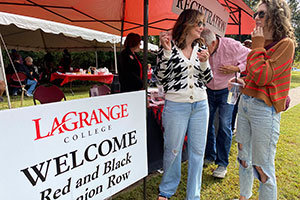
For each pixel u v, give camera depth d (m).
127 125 1.39
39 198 0.99
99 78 7.05
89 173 1.20
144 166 1.58
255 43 1.33
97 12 2.84
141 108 1.48
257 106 1.40
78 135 1.12
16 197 0.91
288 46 1.26
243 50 2.22
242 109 1.57
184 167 2.52
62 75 6.54
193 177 1.67
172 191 1.81
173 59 1.51
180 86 1.53
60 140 1.04
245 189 1.76
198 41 1.63
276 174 2.36
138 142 1.49
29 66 7.50
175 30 1.52
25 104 5.57
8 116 0.84
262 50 1.28
